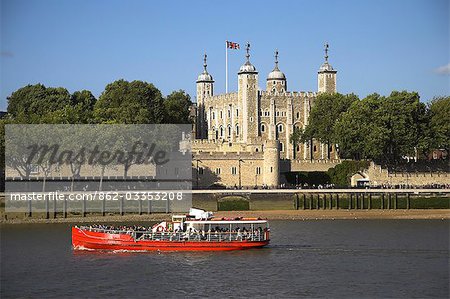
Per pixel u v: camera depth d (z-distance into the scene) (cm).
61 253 17538
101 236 17800
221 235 17762
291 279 14900
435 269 15762
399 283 14588
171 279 14925
